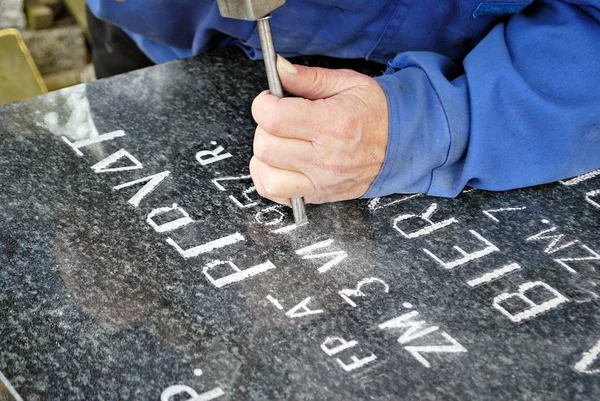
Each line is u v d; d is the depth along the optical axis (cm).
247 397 77
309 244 97
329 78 104
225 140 117
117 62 184
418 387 78
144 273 92
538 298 90
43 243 96
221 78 133
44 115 121
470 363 81
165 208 103
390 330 85
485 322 86
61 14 271
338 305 88
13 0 257
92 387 78
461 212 104
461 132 104
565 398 78
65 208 102
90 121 120
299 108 96
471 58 111
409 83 107
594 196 108
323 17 123
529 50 110
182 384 78
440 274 93
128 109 123
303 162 98
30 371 80
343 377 79
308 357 81
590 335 85
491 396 78
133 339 83
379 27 124
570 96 106
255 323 85
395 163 102
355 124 98
